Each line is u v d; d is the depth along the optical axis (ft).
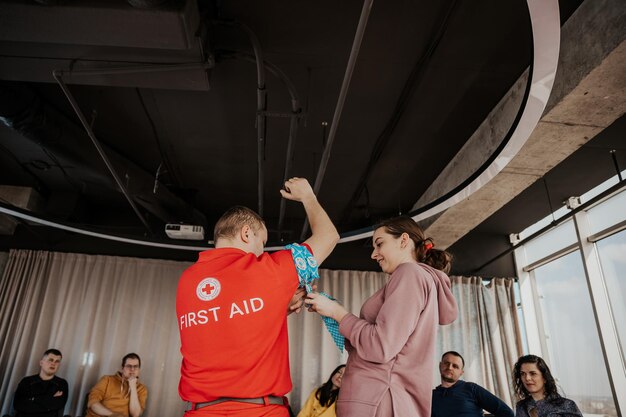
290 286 3.44
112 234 14.99
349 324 3.62
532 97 7.26
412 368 3.47
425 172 16.90
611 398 15.72
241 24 9.54
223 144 15.35
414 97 12.67
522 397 11.48
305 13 9.91
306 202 4.11
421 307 3.61
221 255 3.58
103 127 14.48
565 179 16.44
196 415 3.01
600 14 8.64
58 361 16.11
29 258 19.08
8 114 11.08
